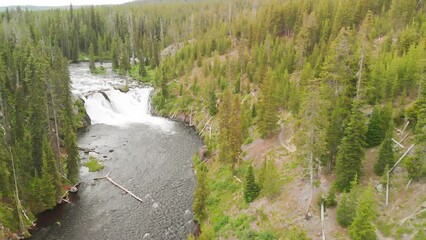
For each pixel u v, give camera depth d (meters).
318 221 39.47
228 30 144.12
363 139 41.41
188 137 81.25
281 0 140.38
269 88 60.06
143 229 48.00
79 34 174.25
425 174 38.91
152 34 183.00
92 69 133.38
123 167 65.12
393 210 37.41
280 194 46.03
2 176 46.22
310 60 83.12
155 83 113.19
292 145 56.16
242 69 96.31
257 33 114.06
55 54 78.62
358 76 43.00
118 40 157.62
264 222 43.28
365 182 41.03
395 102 52.41
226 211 49.06
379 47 76.12
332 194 40.06
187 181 60.69
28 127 54.25
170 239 46.06
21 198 48.12
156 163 67.19
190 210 52.25
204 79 103.31
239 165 57.78
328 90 45.12
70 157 56.97
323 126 39.84
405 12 85.31
